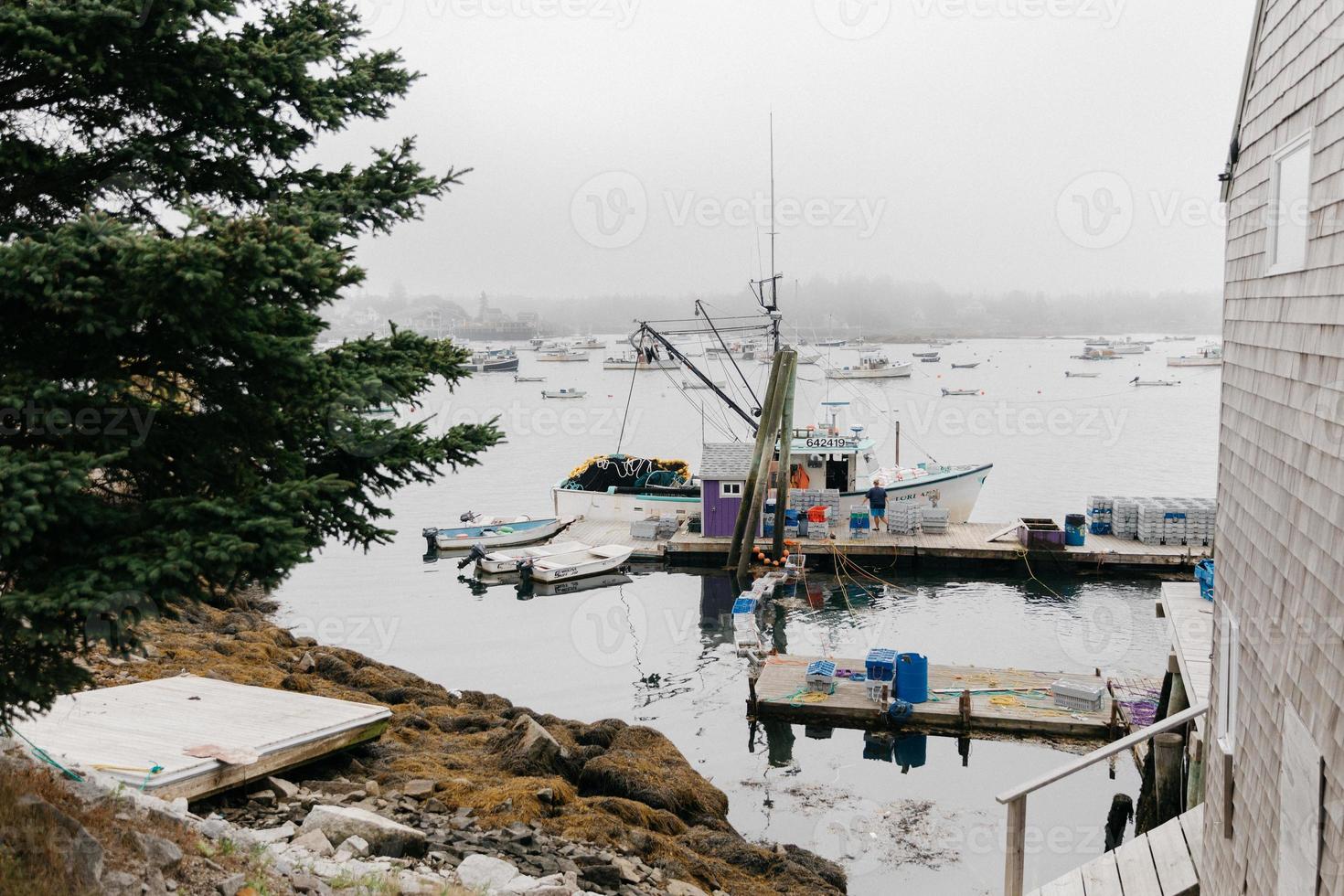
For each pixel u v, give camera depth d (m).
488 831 9.66
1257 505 7.44
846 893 11.62
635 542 32.03
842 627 23.88
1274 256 7.09
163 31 5.70
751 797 14.63
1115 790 14.79
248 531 5.46
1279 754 6.56
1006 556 28.55
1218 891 8.12
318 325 6.27
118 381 5.59
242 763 9.31
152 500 5.65
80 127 6.55
